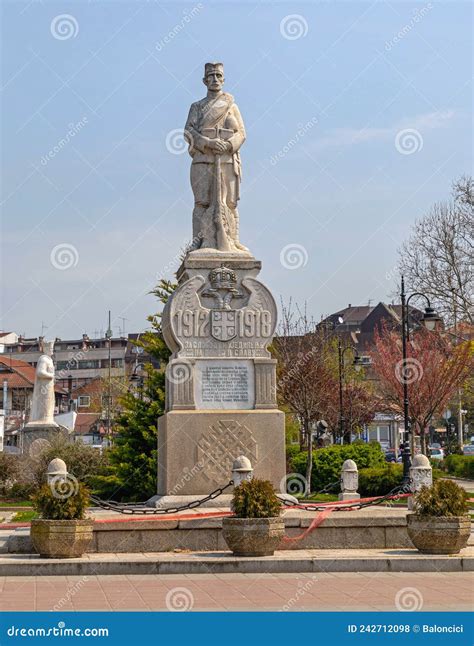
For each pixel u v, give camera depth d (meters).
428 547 14.71
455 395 57.19
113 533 15.23
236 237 19.03
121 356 97.12
